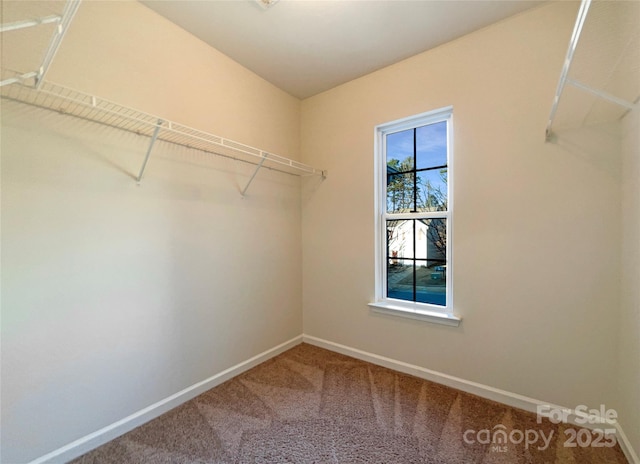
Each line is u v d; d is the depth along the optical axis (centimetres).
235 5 159
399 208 227
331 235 254
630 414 129
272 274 244
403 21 171
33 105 123
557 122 156
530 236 165
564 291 156
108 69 147
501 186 173
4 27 81
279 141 251
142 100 160
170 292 174
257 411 169
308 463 131
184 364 181
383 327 226
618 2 135
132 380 156
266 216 238
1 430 117
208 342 195
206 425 157
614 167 142
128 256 155
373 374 212
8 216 118
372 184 229
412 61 207
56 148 130
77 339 137
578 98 149
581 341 152
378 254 232
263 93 236
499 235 175
